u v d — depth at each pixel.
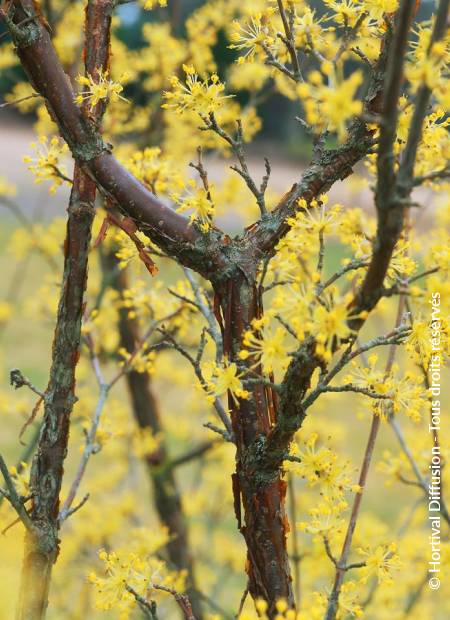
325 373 0.79
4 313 1.67
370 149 0.83
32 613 0.84
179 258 0.82
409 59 0.81
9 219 3.98
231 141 0.83
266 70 1.07
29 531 0.84
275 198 1.10
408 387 0.81
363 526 1.06
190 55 1.19
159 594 1.07
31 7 0.83
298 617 0.79
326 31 0.86
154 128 1.22
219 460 1.45
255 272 0.82
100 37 0.84
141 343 0.98
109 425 0.96
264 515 0.82
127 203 0.83
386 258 0.76
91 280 1.33
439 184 0.91
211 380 0.80
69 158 0.91
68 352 0.85
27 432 1.91
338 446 1.27
